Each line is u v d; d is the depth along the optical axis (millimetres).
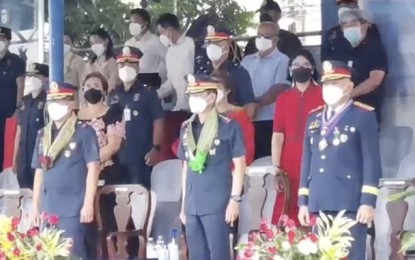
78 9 31984
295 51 28125
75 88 25062
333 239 18516
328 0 29031
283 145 26047
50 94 24734
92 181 24609
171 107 29766
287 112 25906
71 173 24609
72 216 24562
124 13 31688
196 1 31109
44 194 24812
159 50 30438
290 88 27109
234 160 23203
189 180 23422
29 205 26984
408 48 27938
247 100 28094
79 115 28016
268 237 18500
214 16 30797
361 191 21250
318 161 21656
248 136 26125
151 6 31641
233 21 30641
